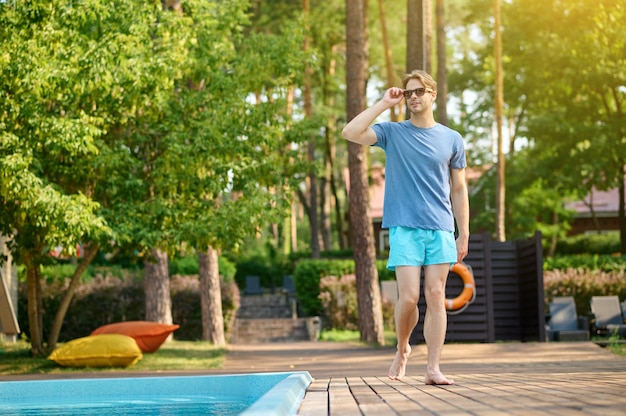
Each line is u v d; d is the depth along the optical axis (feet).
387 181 17.72
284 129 60.08
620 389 14.05
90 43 42.45
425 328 17.61
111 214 47.21
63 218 40.40
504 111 122.93
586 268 81.66
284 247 157.17
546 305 79.15
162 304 69.92
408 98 17.58
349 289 90.68
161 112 50.52
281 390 12.55
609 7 74.79
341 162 149.69
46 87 40.91
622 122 93.86
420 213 17.34
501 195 82.79
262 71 58.23
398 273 17.51
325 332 90.68
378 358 49.08
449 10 119.85
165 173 48.98
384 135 17.81
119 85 44.24
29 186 39.81
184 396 21.66
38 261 49.47
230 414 16.56
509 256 61.16
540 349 49.21
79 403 20.35
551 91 97.30
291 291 125.80
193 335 83.56
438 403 12.10
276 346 74.79
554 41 90.68
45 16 41.47
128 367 46.42
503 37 97.91
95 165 45.65
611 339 53.26
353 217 67.97
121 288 79.61
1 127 40.11
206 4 53.31
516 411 10.39
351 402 12.73
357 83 65.82
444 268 17.48
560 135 97.86
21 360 48.98
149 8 45.78
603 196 136.46
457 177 18.24
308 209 124.06
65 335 78.23
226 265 90.17
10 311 59.21
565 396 12.61
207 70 53.88
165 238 48.42
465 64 126.52
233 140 50.44
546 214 115.75
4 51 39.81
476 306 58.18
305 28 60.18
